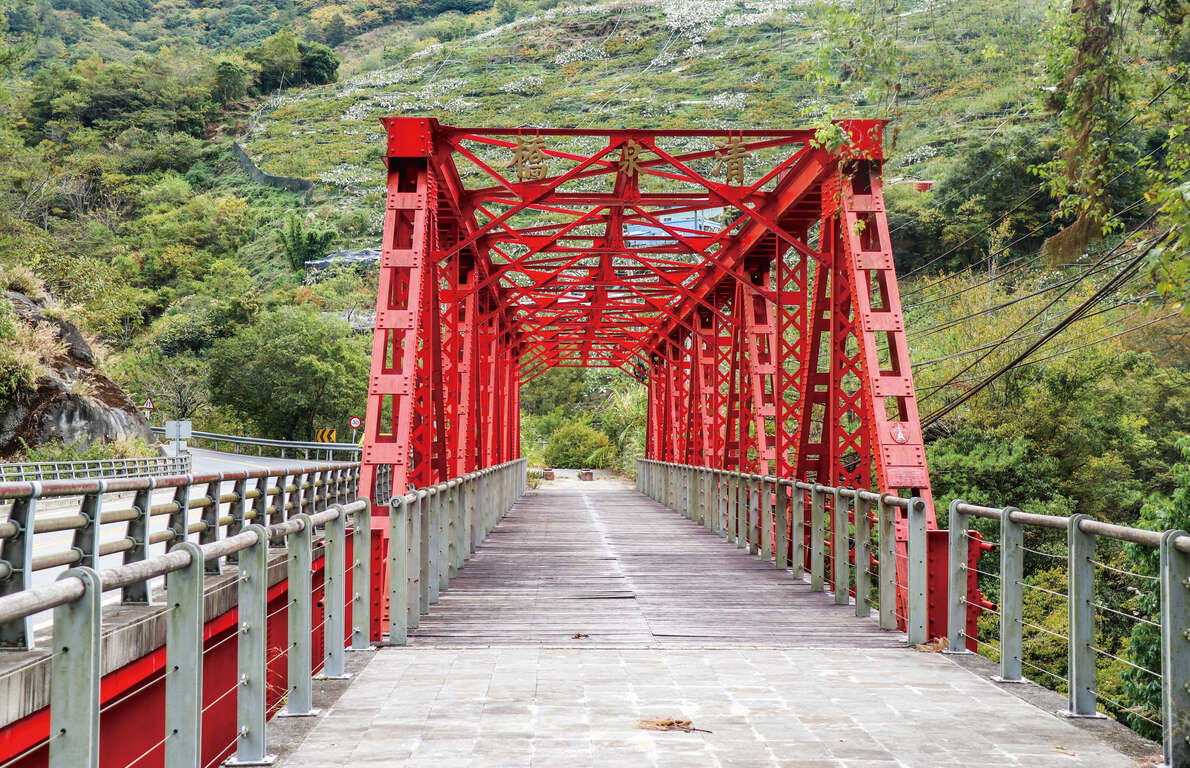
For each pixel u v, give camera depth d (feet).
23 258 147.64
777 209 48.19
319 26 524.11
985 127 131.03
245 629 14.65
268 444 158.81
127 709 19.62
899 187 143.74
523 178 41.01
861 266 36.86
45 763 16.93
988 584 72.18
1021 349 90.02
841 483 41.14
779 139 40.68
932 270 133.08
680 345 103.04
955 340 97.81
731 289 75.36
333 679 20.48
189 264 306.76
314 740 15.75
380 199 338.54
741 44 368.48
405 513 25.25
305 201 347.77
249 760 14.53
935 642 24.90
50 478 85.35
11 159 213.87
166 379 203.31
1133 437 86.79
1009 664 20.16
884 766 14.34
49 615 24.11
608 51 405.18
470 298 62.39
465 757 14.79
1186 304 19.88
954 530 23.48
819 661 22.52
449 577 37.70
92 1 506.89
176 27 533.96
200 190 377.91
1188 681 13.44
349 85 448.24
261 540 14.79
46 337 108.99
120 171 369.09
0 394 99.14
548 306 85.15
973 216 127.75
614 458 200.95
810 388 44.57
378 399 36.35
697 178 42.34
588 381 259.80
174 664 11.96
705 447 88.17
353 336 227.61
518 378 122.83
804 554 41.14
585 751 15.10
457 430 51.13
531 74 403.34
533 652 23.75
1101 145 24.89
